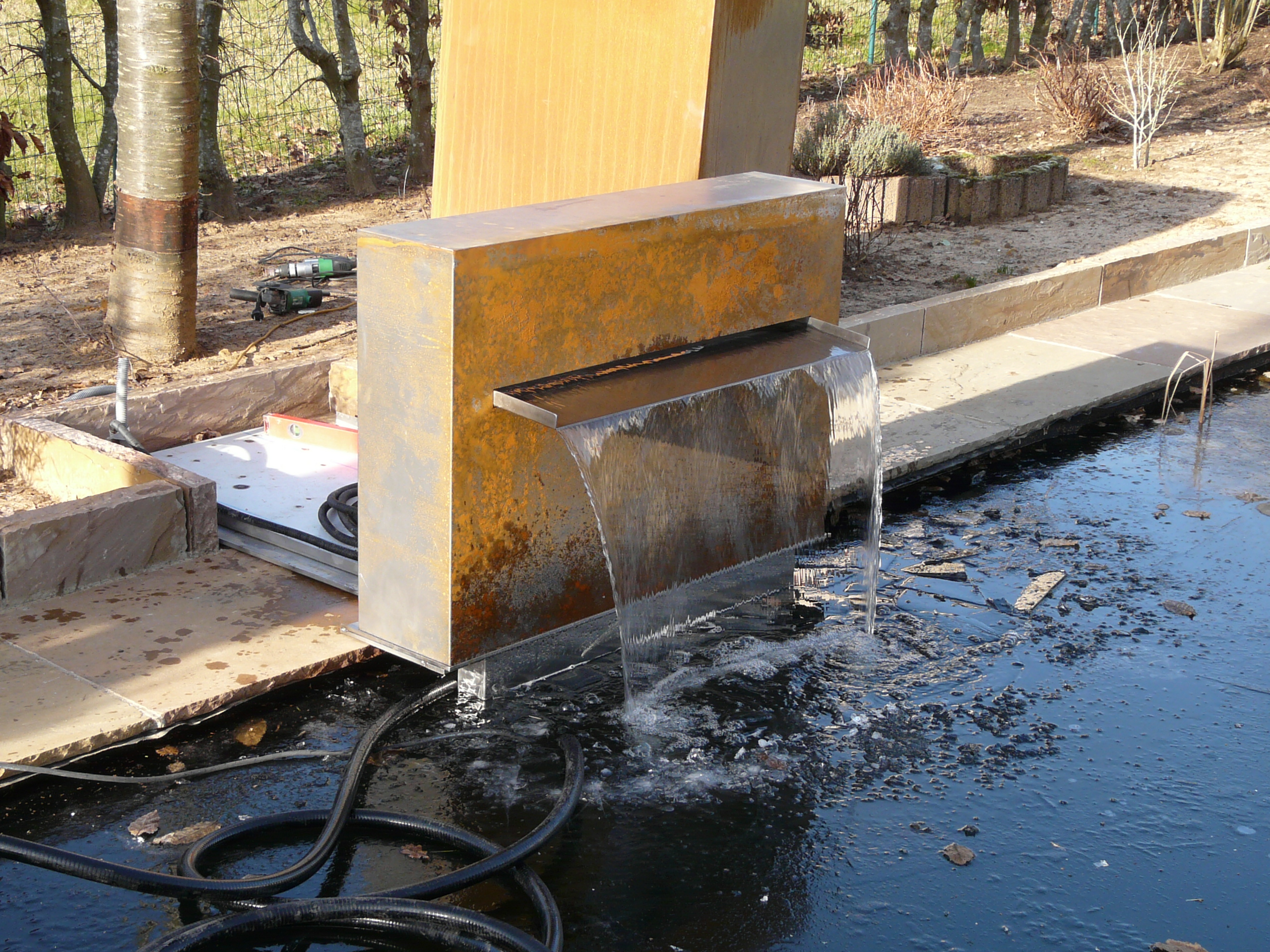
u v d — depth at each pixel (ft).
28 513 16.40
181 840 12.71
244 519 18.66
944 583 19.12
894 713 15.58
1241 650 17.19
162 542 17.60
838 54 73.41
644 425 14.74
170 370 25.12
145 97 24.16
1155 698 15.97
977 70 69.56
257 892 11.64
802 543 18.75
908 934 11.80
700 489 16.21
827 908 12.12
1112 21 72.74
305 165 46.80
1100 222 39.52
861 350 16.89
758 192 16.66
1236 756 14.74
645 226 14.70
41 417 20.31
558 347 14.17
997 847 13.07
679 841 13.11
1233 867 12.81
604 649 16.81
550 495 14.93
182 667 14.92
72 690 14.26
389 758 14.34
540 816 13.44
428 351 13.34
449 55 21.38
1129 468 23.65
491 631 14.76
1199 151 49.90
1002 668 16.67
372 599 15.12
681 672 16.48
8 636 15.42
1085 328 30.37
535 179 20.30
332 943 11.56
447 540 13.88
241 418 23.11
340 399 24.03
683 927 11.84
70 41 38.63
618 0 18.43
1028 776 14.32
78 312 28.91
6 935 11.39
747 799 13.84
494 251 13.15
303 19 42.83
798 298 17.29
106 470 18.86
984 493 22.48
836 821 13.47
